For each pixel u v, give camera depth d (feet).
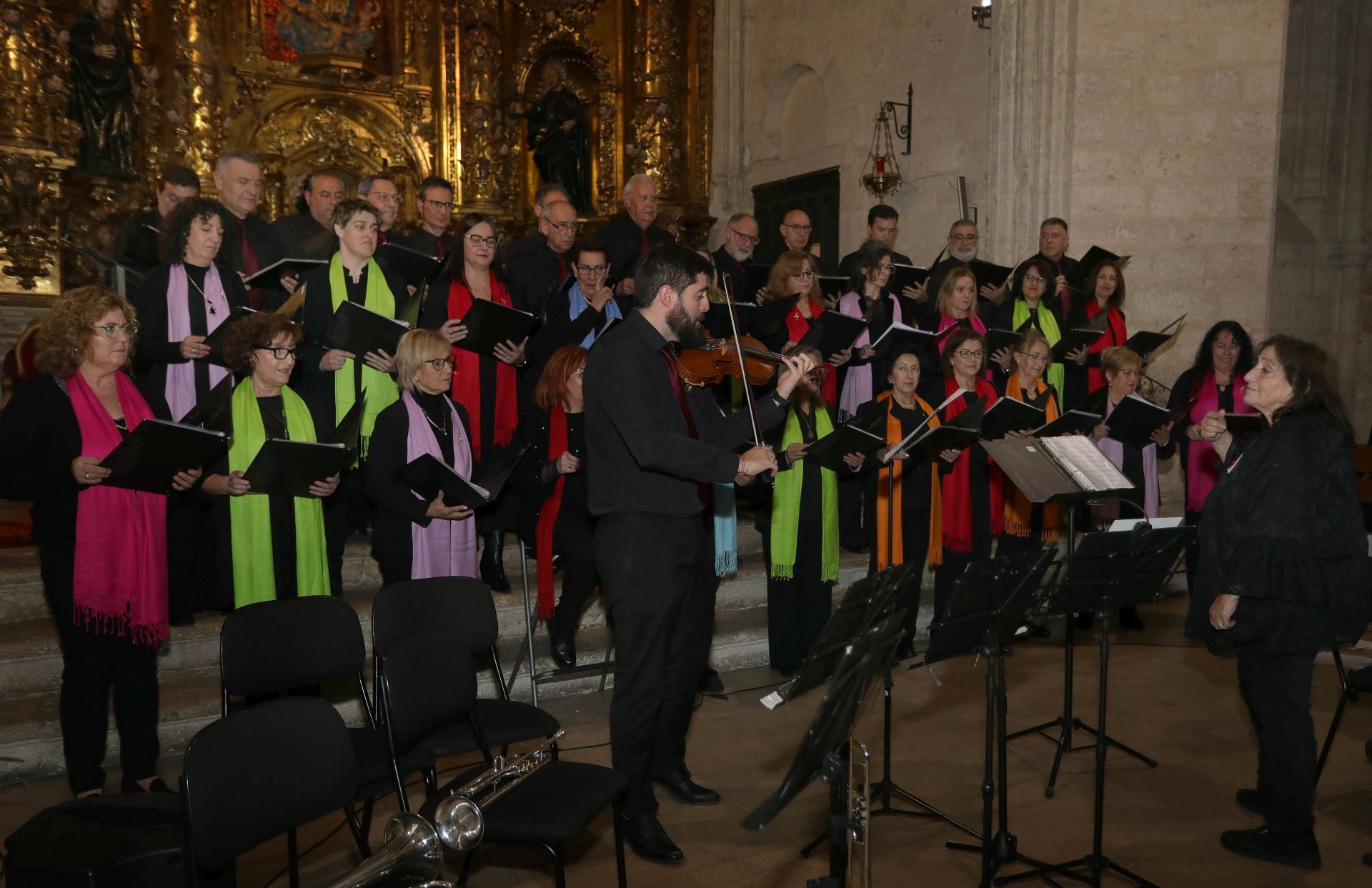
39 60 29.73
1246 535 12.53
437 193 22.70
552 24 39.42
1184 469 22.91
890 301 22.74
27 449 12.16
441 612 12.97
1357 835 13.71
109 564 12.56
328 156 36.78
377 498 15.62
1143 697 18.94
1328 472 12.30
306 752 9.05
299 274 17.80
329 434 17.43
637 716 12.48
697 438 12.82
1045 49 27.66
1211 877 12.55
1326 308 34.32
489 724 12.45
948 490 20.25
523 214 40.01
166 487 12.37
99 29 31.63
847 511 23.57
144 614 12.80
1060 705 18.40
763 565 23.00
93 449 12.38
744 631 20.53
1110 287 24.17
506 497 19.39
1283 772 12.85
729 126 40.73
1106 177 27.58
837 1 35.91
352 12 36.47
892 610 10.37
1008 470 12.47
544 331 20.81
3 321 29.19
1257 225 27.48
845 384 22.43
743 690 19.03
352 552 20.59
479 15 38.14
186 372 16.53
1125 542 12.66
